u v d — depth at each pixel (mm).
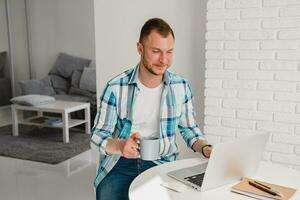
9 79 5566
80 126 5082
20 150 3967
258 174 1540
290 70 2330
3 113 5457
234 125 2555
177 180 1445
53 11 5875
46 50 6039
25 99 4465
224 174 1367
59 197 2773
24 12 5977
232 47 2475
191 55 2793
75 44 5824
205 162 1674
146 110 1733
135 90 1697
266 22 2342
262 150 1485
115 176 1740
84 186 2990
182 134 1854
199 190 1351
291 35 2285
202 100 2807
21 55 6039
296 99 2342
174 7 2799
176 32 2820
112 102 1694
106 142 1548
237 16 2424
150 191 1347
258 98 2451
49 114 5234
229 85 2529
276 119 2418
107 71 3154
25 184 3037
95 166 3479
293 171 1585
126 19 2998
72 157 3740
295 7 2248
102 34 3115
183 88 1814
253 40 2402
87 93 5223
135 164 1774
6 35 5762
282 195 1277
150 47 1542
